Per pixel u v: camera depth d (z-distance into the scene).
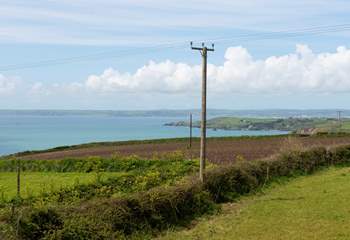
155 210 23.42
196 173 32.97
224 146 63.84
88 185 32.84
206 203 27.86
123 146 71.81
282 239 21.27
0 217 18.41
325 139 68.94
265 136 78.44
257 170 35.78
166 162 44.28
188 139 78.94
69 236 18.77
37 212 18.77
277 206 28.72
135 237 21.23
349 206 28.14
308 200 30.39
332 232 22.22
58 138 173.75
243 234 22.31
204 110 30.36
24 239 17.91
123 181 34.25
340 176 41.25
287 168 40.56
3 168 47.25
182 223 24.64
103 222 20.45
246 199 31.34
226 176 31.66
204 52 30.66
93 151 63.34
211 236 22.11
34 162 47.62
